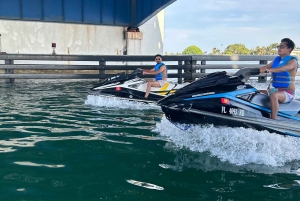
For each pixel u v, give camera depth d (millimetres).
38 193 3258
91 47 21062
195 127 4973
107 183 3527
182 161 4238
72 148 4695
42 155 4371
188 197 3229
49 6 19562
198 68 15727
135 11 21453
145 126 6125
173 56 15555
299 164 4207
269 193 3342
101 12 20844
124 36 21797
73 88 12797
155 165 4086
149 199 3176
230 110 4633
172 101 4863
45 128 5871
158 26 22859
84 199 3154
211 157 4402
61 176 3684
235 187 3477
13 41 19062
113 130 5797
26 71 18406
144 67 16234
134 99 8305
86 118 6797
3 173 3730
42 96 10242
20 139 5121
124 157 4359
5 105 8344
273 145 4570
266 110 4746
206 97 4715
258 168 4035
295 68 4781
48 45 19969
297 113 4879
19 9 18891
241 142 4605
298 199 3217
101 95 8508
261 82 16203
